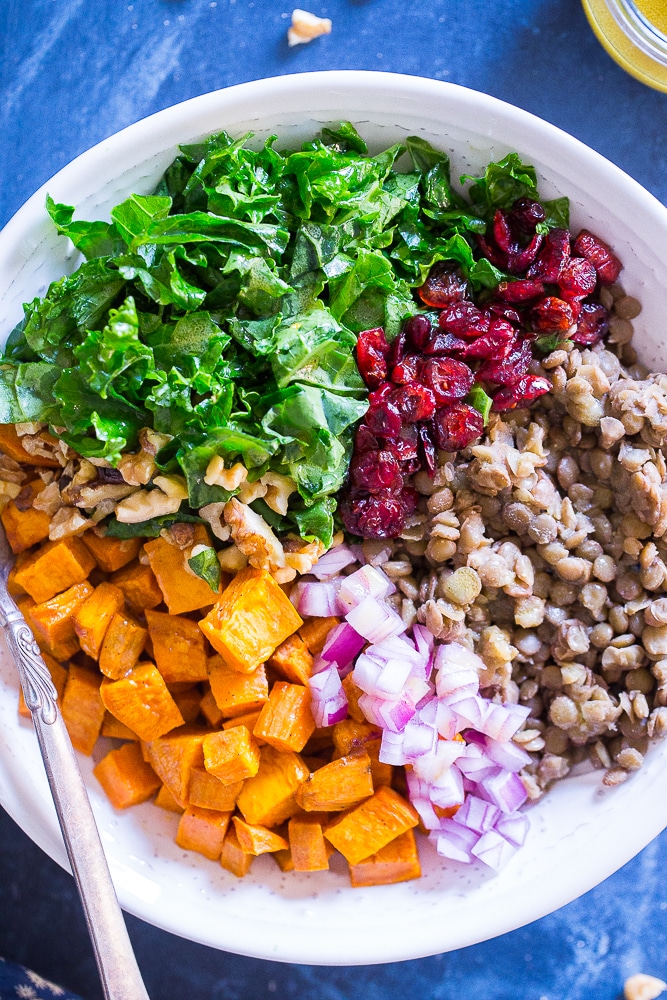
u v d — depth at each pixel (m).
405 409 0.39
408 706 0.39
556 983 0.44
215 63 0.44
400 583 0.40
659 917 0.44
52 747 0.38
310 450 0.38
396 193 0.40
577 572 0.39
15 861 0.44
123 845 0.40
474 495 0.40
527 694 0.40
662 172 0.44
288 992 0.44
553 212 0.40
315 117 0.39
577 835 0.40
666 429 0.39
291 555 0.39
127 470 0.38
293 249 0.39
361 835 0.39
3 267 0.38
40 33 0.44
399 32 0.44
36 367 0.38
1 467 0.40
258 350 0.37
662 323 0.41
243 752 0.39
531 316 0.40
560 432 0.40
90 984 0.44
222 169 0.38
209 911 0.40
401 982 0.44
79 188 0.38
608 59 0.44
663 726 0.39
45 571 0.39
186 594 0.39
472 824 0.40
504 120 0.39
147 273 0.37
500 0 0.44
